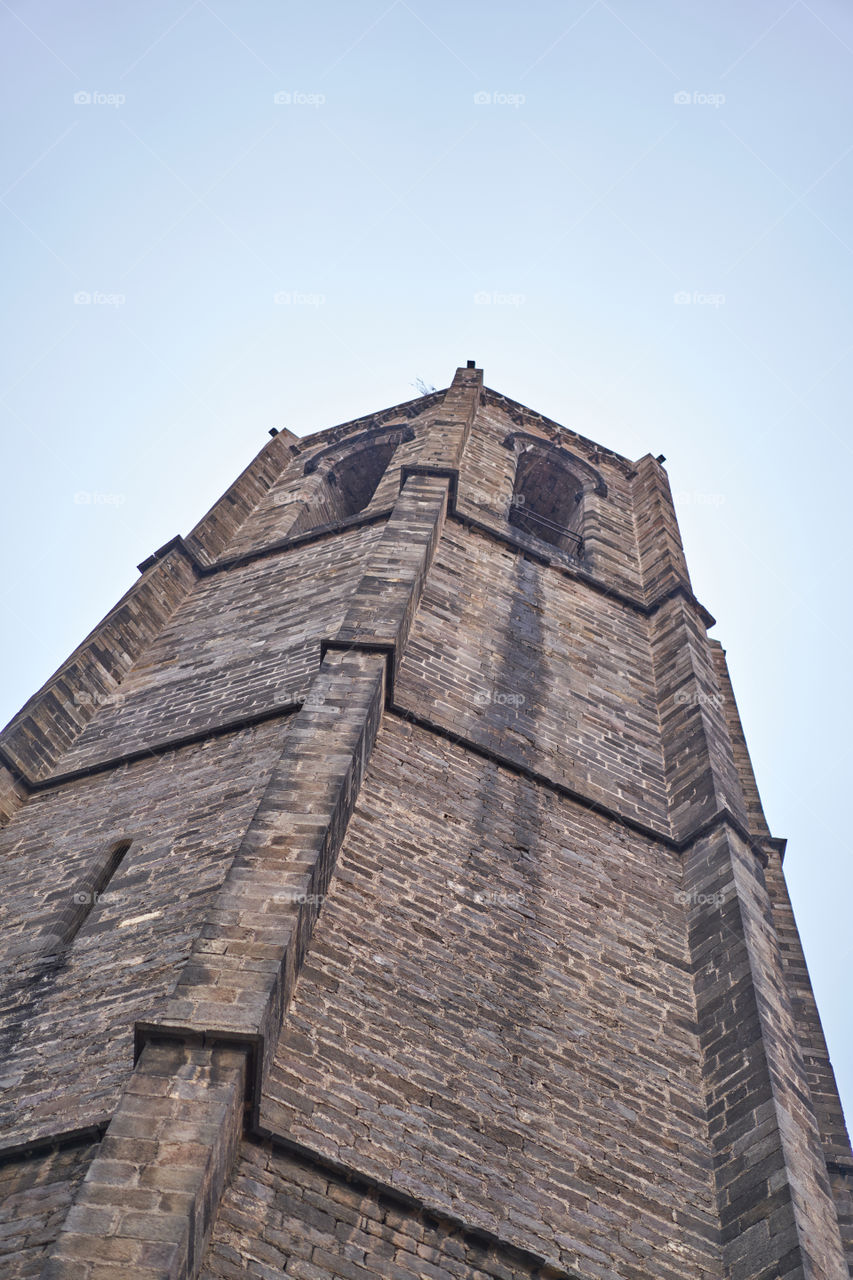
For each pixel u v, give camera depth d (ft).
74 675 87.81
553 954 65.51
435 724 76.69
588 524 122.62
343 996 57.26
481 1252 49.67
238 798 68.39
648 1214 54.90
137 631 96.43
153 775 74.84
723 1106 60.44
